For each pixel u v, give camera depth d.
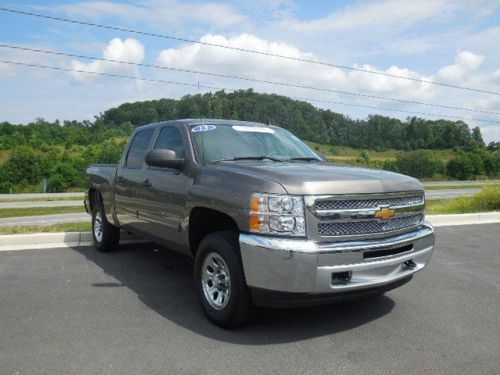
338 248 3.60
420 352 3.66
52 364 3.35
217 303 4.13
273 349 3.66
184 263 6.38
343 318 4.38
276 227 3.62
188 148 4.79
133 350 3.60
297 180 3.69
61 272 5.84
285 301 3.64
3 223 17.25
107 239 6.84
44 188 50.47
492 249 7.83
